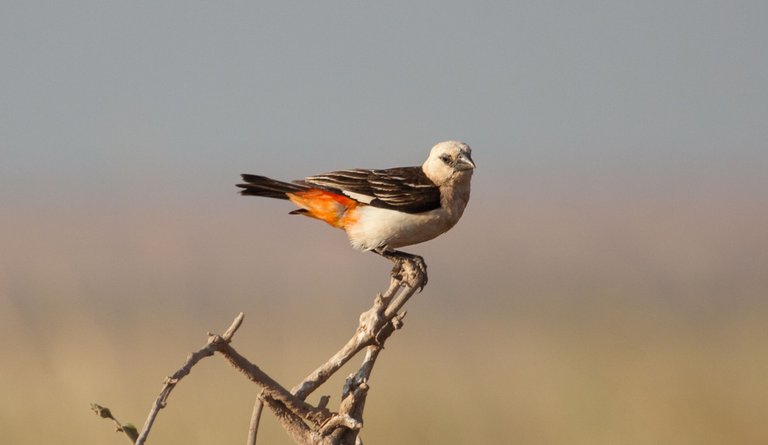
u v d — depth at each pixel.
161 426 11.79
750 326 23.33
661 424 13.45
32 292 28.72
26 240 60.69
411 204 8.36
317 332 22.83
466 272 44.59
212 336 4.39
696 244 53.62
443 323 25.80
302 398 4.78
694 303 29.25
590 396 14.59
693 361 17.97
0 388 12.54
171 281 39.84
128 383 13.14
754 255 46.00
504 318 27.06
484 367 17.11
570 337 21.84
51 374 12.95
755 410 13.99
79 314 20.94
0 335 17.34
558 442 12.98
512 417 13.76
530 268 45.34
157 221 77.06
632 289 33.41
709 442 13.06
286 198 8.52
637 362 17.67
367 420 13.16
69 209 91.62
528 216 82.00
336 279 42.53
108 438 11.57
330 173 8.52
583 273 41.41
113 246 55.88
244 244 60.03
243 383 14.30
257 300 33.72
